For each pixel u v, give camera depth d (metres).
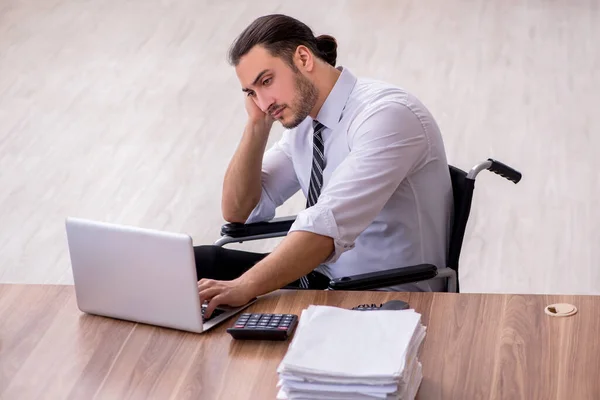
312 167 2.99
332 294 2.51
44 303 2.56
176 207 4.82
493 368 2.13
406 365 1.98
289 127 2.87
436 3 7.30
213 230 4.61
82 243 2.41
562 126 5.38
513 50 6.40
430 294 2.47
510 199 4.72
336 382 1.94
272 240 4.58
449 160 5.07
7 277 4.29
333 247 2.66
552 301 2.39
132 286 2.38
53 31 7.19
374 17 7.10
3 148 5.51
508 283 4.12
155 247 2.31
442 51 6.45
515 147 5.18
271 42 2.76
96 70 6.50
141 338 2.36
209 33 7.01
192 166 5.21
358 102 2.86
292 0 7.55
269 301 2.50
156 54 6.71
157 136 5.57
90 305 2.47
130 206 4.84
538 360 2.15
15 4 7.71
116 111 5.91
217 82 6.24
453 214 3.00
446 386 2.08
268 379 2.14
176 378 2.17
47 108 5.99
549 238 4.40
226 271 3.18
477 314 2.36
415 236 2.89
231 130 5.59
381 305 2.39
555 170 4.95
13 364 2.28
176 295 2.33
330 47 2.95
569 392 2.03
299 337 2.08
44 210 4.85
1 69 6.59
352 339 2.05
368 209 2.70
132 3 7.66
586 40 6.49
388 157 2.73
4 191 5.05
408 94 2.87
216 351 2.27
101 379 2.20
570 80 5.93
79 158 5.36
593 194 4.71
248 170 3.20
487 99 5.74
